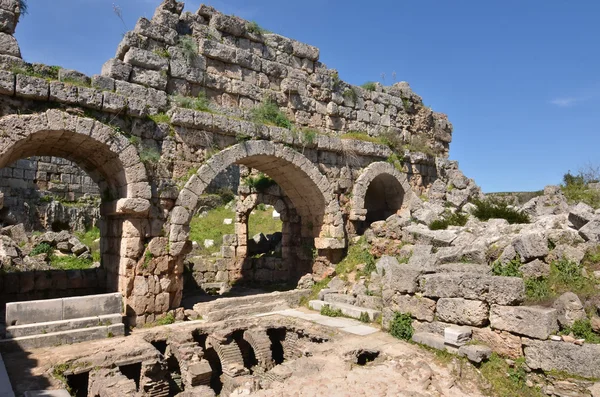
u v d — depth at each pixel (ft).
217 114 49.78
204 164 47.55
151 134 45.24
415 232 51.62
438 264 41.73
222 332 42.60
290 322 46.06
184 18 51.16
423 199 72.13
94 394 30.42
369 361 36.40
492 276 34.17
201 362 36.83
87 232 94.68
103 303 39.14
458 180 74.38
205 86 51.65
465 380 31.50
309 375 31.04
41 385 28.17
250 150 51.16
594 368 27.61
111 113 42.65
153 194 44.37
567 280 33.50
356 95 66.59
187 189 45.98
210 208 128.77
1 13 38.11
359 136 64.34
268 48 57.88
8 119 36.04
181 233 45.34
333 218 59.16
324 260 59.93
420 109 76.95
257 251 85.56
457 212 58.59
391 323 40.88
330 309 49.14
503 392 30.27
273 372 32.63
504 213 54.60
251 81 55.57
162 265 44.37
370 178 63.72
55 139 41.37
